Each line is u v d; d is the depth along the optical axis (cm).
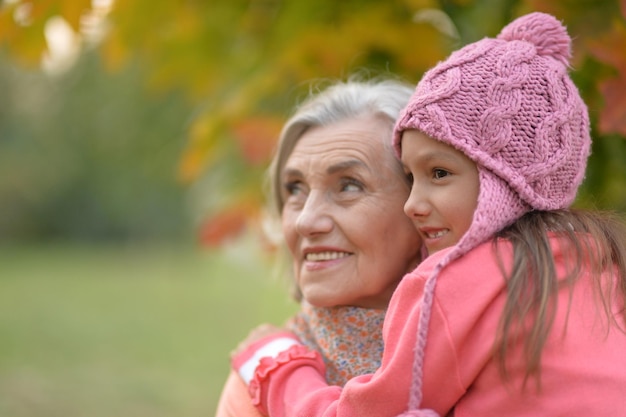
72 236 2469
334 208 182
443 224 157
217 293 1289
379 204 179
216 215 310
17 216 2391
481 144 151
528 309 141
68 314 1062
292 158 191
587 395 138
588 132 163
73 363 744
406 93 192
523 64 156
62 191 2333
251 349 189
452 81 154
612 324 147
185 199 1953
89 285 1415
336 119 188
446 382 145
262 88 288
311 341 193
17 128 2223
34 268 1734
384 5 269
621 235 160
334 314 186
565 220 154
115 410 574
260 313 1008
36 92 2102
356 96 190
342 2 276
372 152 181
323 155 184
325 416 157
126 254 2192
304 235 183
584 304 146
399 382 146
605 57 191
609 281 151
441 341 143
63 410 570
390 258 180
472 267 147
